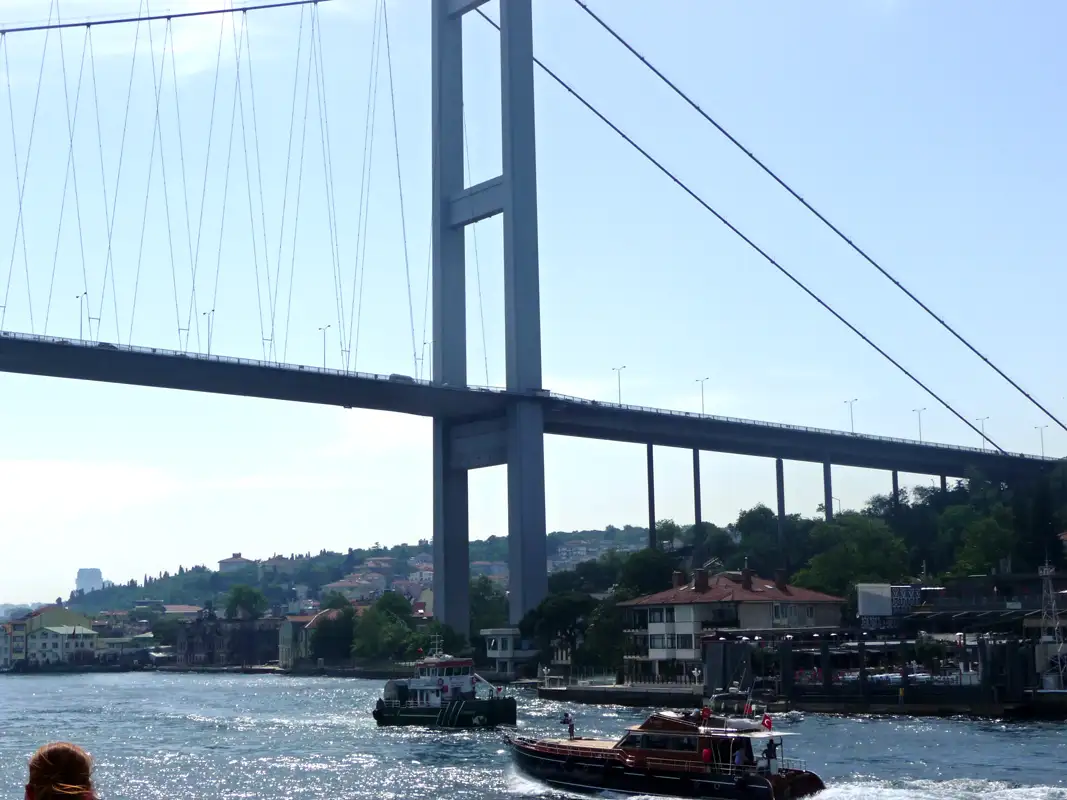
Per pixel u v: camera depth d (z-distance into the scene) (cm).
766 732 6938
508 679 19250
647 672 15288
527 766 7744
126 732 11925
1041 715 10631
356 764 8806
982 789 6631
